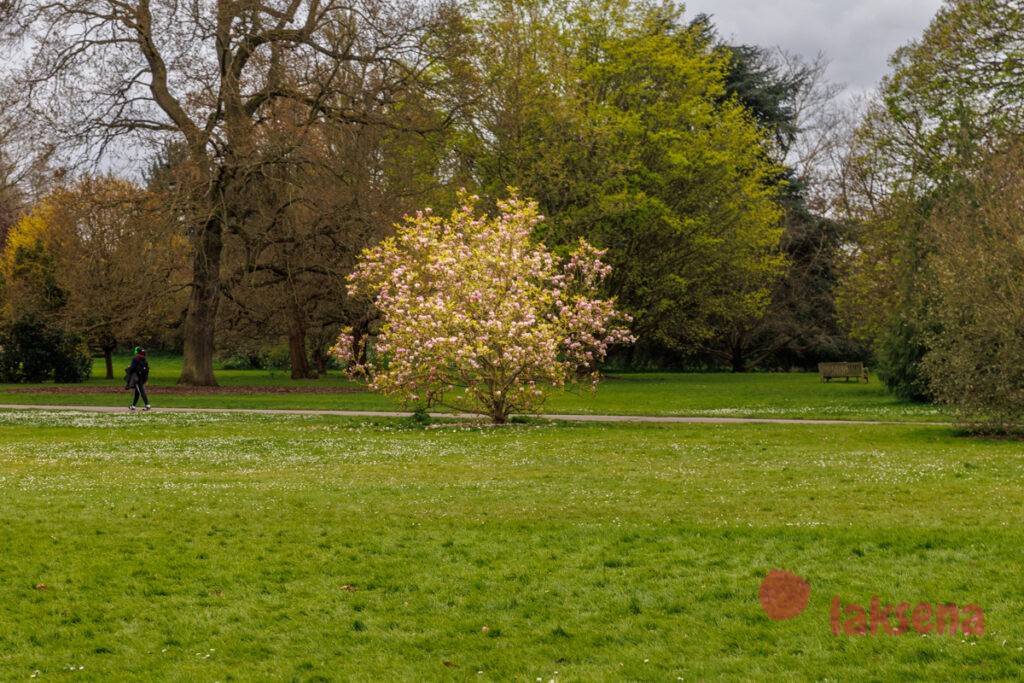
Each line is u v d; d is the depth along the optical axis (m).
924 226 32.44
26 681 7.19
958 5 36.62
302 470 16.84
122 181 43.91
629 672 7.19
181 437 22.75
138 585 9.45
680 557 10.13
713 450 19.42
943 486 14.18
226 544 10.99
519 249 25.97
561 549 10.59
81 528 11.77
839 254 60.09
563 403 34.69
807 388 44.19
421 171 44.84
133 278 36.81
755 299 54.69
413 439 22.06
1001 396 21.66
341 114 38.91
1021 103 34.62
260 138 38.03
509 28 44.59
